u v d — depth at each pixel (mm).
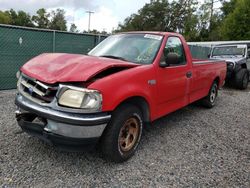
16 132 4070
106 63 3152
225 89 10344
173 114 5863
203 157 3674
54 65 3160
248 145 4207
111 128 3111
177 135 4492
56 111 2814
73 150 2936
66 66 3070
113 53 4141
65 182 2855
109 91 2928
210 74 5965
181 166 3373
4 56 7020
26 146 3611
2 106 5457
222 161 3580
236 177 3168
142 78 3463
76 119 2742
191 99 5168
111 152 3178
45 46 7902
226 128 5035
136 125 3502
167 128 4852
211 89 6332
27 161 3225
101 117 2873
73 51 8641
